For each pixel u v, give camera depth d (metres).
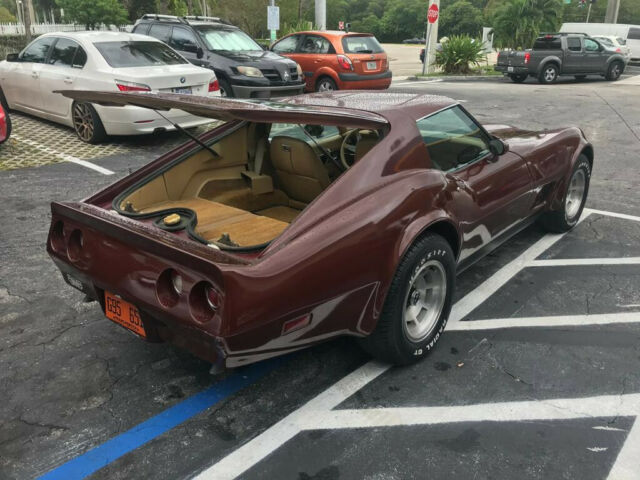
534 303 3.99
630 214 5.92
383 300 2.85
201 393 3.02
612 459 2.54
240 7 42.66
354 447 2.63
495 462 2.53
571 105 13.38
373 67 13.51
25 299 4.04
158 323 2.65
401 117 3.18
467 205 3.41
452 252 3.26
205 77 8.65
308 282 2.50
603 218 5.79
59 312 3.86
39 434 2.71
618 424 2.77
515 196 4.05
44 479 2.45
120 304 2.86
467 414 2.84
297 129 3.74
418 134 3.20
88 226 2.89
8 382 3.10
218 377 3.16
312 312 2.57
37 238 5.12
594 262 4.69
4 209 5.83
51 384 3.09
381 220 2.76
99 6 39.09
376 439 2.68
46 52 9.09
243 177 4.00
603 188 6.89
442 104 3.55
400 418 2.82
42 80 8.93
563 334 3.58
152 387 3.07
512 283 4.31
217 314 2.33
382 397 2.98
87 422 2.80
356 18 104.81
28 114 10.32
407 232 2.86
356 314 2.77
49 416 2.84
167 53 9.09
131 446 2.64
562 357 3.33
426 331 3.23
